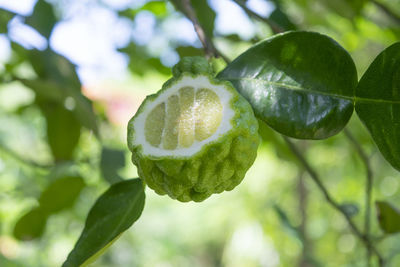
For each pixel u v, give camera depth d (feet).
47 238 3.50
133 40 2.33
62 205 1.93
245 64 1.22
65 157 2.04
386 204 1.61
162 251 5.87
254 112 1.19
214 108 1.13
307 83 1.19
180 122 1.13
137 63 2.35
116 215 1.24
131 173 3.97
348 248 4.46
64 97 1.94
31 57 1.91
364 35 2.37
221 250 6.80
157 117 1.15
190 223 5.93
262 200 4.39
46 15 1.82
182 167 1.10
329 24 2.36
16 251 3.51
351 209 1.72
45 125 2.04
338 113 1.17
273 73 1.20
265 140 2.03
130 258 5.06
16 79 1.89
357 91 1.17
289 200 4.20
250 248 4.66
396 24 2.01
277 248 4.16
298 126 1.18
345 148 3.40
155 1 2.29
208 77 1.16
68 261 1.20
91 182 2.21
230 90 1.15
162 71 2.21
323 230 4.65
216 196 4.98
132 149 1.14
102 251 1.17
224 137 1.10
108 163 1.85
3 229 2.95
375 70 1.16
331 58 1.19
